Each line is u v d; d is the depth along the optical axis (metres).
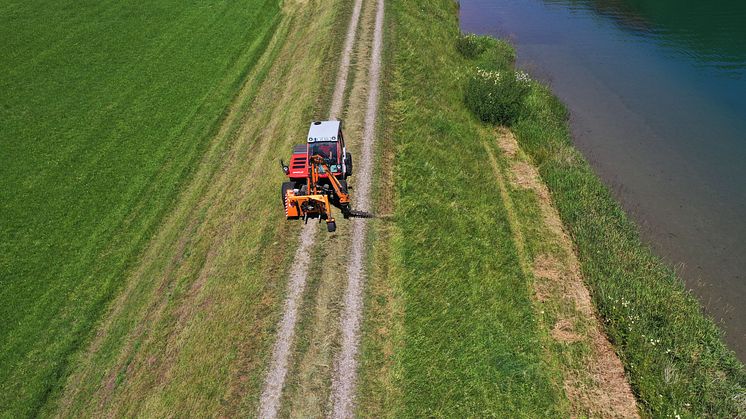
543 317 18.23
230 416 13.27
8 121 30.58
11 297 20.23
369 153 23.19
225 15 45.09
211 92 33.81
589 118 31.31
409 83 29.55
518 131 28.75
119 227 23.58
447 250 19.11
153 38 40.78
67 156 27.88
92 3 46.56
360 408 13.48
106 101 32.66
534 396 15.32
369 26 36.84
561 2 53.31
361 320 15.77
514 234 21.92
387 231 19.14
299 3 46.34
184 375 15.01
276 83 33.66
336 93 28.23
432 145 24.78
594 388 15.94
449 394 14.40
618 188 25.06
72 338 18.78
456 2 53.53
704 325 17.36
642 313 17.58
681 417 14.55
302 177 19.08
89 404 16.23
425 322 16.05
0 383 17.41
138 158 27.78
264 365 14.42
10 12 43.94
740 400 14.91
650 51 40.59
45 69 35.97
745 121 30.45
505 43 40.38
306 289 16.67
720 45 41.22
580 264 20.47
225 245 19.86
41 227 23.44
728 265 20.48
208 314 16.81
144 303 19.31
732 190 24.61
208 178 26.14
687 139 28.88
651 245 21.56
